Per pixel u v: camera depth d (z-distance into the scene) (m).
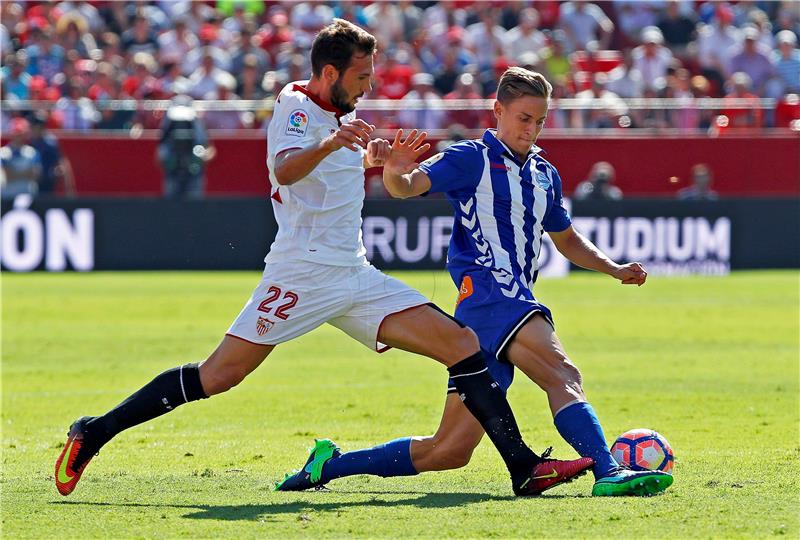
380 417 31.58
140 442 28.00
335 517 19.16
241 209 71.56
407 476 23.61
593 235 71.12
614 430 28.92
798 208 73.12
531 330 20.94
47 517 19.25
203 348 45.12
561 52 82.56
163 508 20.03
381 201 69.81
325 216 20.25
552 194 22.02
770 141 75.44
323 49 19.62
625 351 44.53
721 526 18.28
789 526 18.27
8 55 84.12
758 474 22.95
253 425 30.48
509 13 91.38
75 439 20.62
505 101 21.45
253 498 21.06
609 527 18.25
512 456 20.58
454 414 21.17
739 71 84.56
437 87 81.31
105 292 63.22
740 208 72.62
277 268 20.42
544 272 73.31
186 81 81.12
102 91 79.31
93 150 73.94
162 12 93.19
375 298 20.61
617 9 92.12
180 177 72.69
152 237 71.31
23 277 69.75
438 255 70.12
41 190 72.88
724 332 49.91
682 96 79.50
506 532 17.98
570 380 20.89
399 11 89.12
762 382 37.25
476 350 20.50
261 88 78.94
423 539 17.58
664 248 71.88
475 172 21.28
